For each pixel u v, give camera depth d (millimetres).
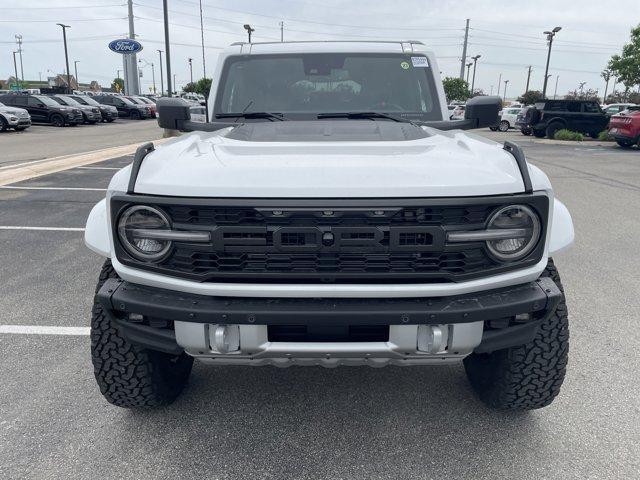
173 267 2350
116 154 15031
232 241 2246
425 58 4066
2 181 10289
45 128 28609
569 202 9242
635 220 7836
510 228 2320
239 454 2707
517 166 2447
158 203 2264
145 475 2553
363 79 4004
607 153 18609
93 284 4965
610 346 3812
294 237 2234
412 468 2607
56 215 7590
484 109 3635
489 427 2916
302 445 2779
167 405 3100
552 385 2736
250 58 4059
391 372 3504
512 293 2381
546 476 2545
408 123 3531
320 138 2959
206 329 2326
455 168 2350
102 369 2773
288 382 3385
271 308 2260
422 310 2254
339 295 2268
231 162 2396
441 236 2234
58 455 2678
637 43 29734
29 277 5137
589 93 71875
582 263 5734
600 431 2871
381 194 2201
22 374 3404
